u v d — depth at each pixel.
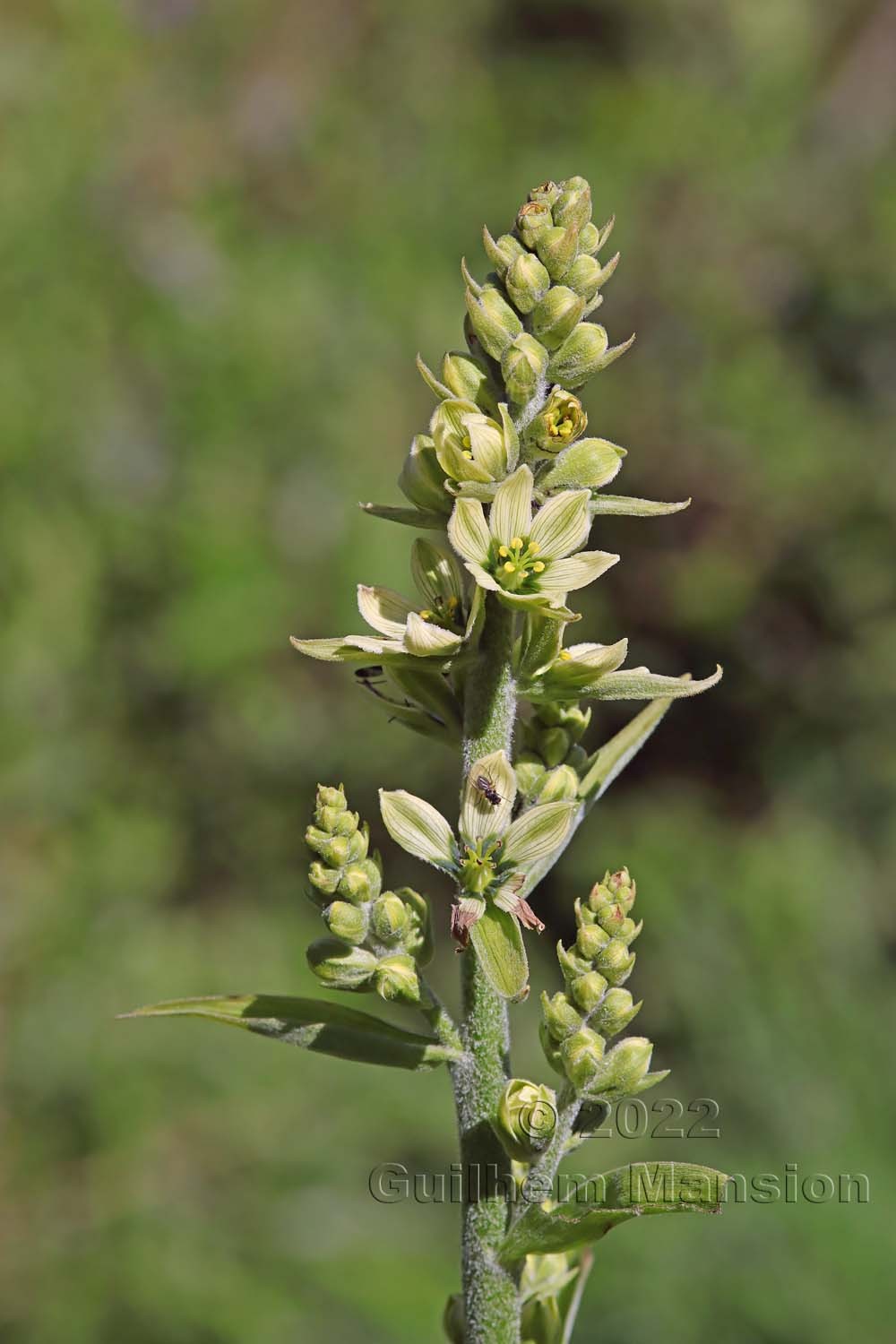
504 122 13.33
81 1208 8.64
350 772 11.42
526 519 3.11
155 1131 8.88
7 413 10.72
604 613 12.78
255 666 11.12
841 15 14.28
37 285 11.15
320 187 12.48
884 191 13.34
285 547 11.02
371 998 9.90
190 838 11.27
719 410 12.97
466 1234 3.17
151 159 11.89
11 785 10.41
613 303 13.35
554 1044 3.10
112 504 10.95
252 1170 8.55
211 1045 9.27
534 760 3.41
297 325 11.46
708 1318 7.27
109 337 11.33
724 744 12.66
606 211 13.02
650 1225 7.62
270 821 11.40
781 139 13.81
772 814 12.15
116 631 11.05
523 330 3.18
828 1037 9.41
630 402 13.07
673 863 10.91
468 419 3.05
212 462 11.15
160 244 11.52
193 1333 7.69
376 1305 7.60
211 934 10.73
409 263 12.19
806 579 12.86
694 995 9.80
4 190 11.23
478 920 3.06
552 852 3.07
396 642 3.15
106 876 10.59
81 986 9.88
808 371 13.30
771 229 13.53
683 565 12.83
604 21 13.96
